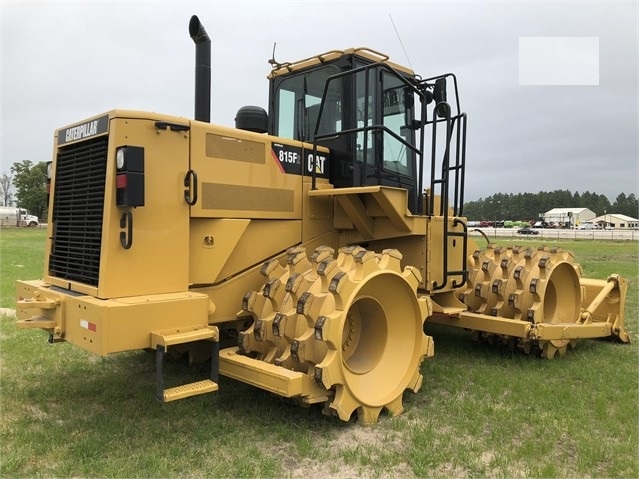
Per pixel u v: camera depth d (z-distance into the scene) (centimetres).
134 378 494
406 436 379
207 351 481
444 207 505
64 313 382
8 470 320
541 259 597
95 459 335
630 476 329
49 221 452
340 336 377
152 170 383
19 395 448
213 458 343
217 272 430
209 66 453
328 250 429
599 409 424
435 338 683
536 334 557
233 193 438
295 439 370
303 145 500
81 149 413
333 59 527
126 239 365
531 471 331
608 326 647
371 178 522
